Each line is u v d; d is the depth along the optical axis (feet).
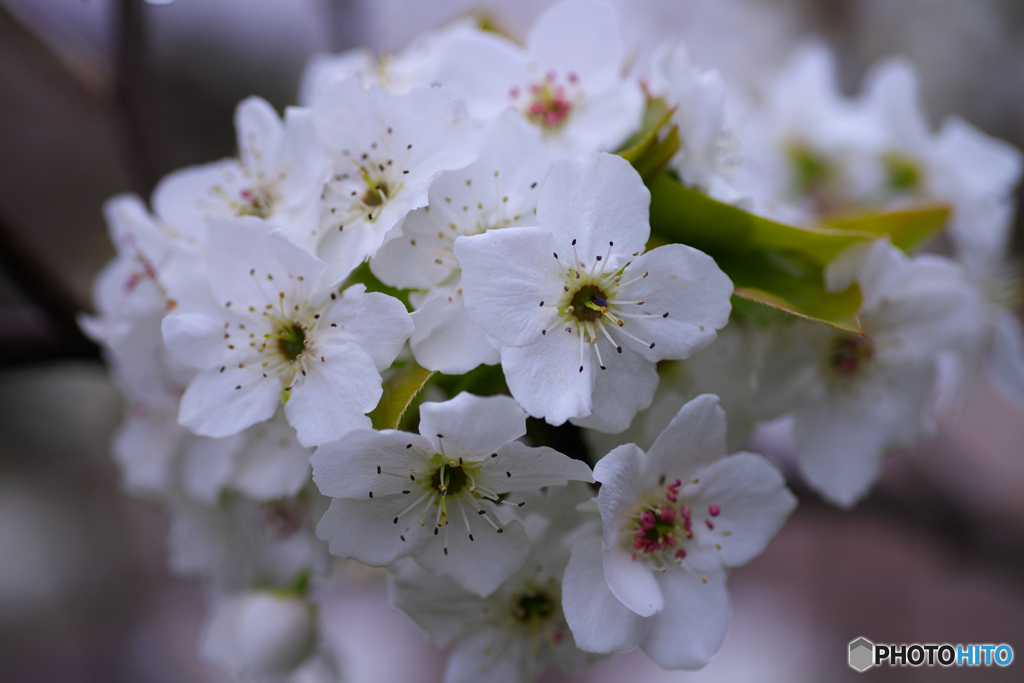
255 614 0.78
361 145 0.67
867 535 1.68
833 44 1.54
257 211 0.69
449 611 0.68
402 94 0.67
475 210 0.66
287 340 0.67
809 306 0.68
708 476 0.67
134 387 0.75
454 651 0.69
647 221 0.64
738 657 1.59
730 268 0.70
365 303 0.64
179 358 0.66
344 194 0.66
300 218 0.67
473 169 0.66
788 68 0.99
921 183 0.93
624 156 0.66
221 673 1.57
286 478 0.70
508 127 0.67
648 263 0.65
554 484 0.65
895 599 1.62
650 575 0.67
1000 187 0.90
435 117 0.66
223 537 0.78
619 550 0.66
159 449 0.77
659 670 1.58
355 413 0.64
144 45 0.89
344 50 1.02
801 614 1.65
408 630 1.63
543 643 0.69
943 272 0.74
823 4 1.52
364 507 0.65
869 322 0.74
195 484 0.73
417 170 0.66
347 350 0.64
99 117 1.49
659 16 1.45
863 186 0.95
